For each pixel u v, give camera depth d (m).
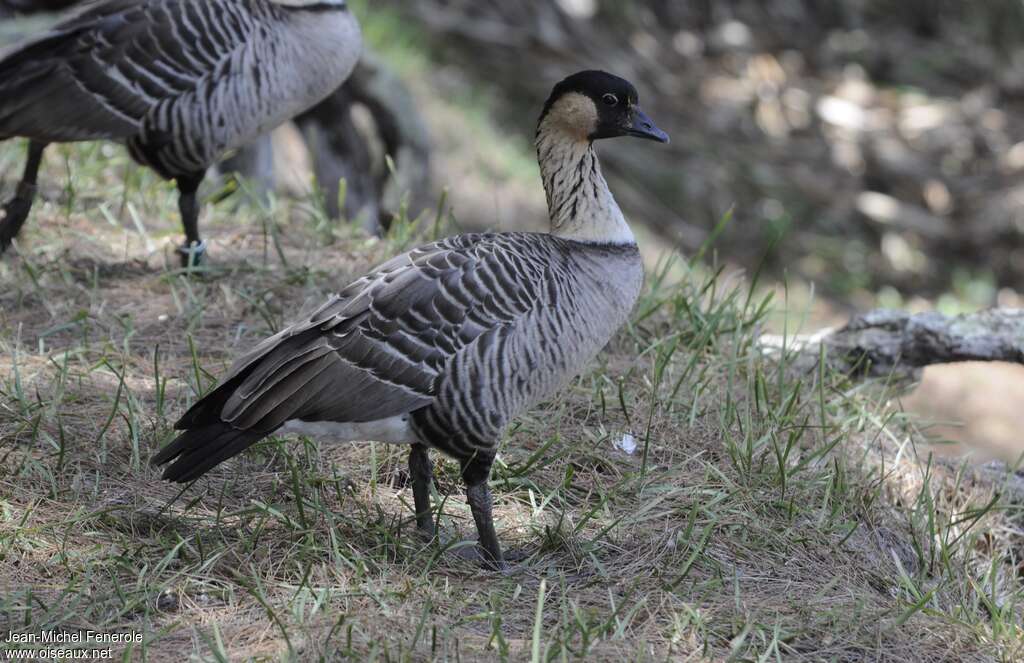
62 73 11.60
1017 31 33.66
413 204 19.16
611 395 10.66
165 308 11.80
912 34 34.22
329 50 12.12
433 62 29.23
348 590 7.86
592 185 8.78
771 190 28.83
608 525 8.94
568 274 8.35
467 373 7.96
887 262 27.73
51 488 8.67
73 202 13.63
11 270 12.14
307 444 9.45
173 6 11.59
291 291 12.23
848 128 30.56
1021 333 11.52
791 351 11.84
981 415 19.89
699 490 9.18
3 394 9.73
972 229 28.27
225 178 15.37
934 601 8.57
